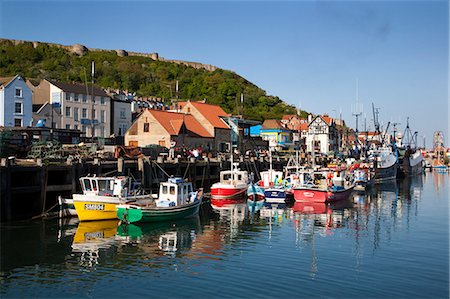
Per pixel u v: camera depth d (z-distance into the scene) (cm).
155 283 1953
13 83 6141
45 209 3403
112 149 4559
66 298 1789
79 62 14575
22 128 4422
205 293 1833
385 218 3722
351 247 2616
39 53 14288
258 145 8206
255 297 1786
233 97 13425
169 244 2666
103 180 3419
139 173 4159
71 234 2881
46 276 2045
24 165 3200
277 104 14438
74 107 7081
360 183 6281
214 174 5456
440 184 7700
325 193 4575
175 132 6116
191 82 14750
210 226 3262
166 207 3316
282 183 5094
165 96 13012
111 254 2423
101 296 1808
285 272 2105
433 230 3170
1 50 13625
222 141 7038
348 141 12069
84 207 3212
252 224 3362
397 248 2598
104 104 7550
